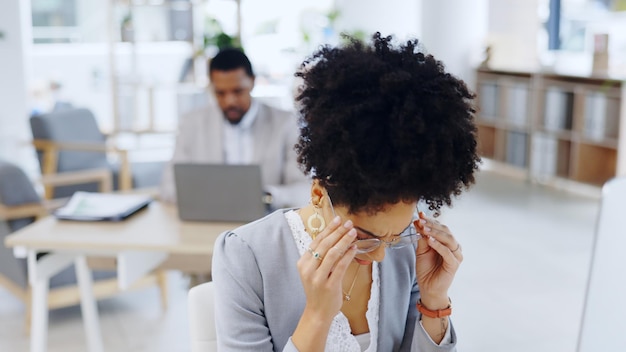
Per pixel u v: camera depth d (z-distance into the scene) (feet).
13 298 13.09
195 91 19.85
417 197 3.50
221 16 20.93
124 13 19.65
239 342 4.03
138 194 10.56
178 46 23.47
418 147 3.36
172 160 10.37
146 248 7.70
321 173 3.56
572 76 20.71
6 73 21.61
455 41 25.32
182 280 14.03
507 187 21.66
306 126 3.64
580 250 15.40
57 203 12.50
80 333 11.43
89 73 23.53
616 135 19.54
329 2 26.35
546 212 18.63
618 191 3.12
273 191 9.34
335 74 3.52
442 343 4.30
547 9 24.14
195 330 4.69
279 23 25.66
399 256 4.42
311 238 4.17
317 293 3.71
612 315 3.05
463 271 14.12
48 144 15.21
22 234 8.09
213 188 8.28
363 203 3.50
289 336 4.17
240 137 10.37
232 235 4.30
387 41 3.68
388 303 4.34
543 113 22.08
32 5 22.56
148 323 11.89
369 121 3.38
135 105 20.35
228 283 4.15
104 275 11.91
